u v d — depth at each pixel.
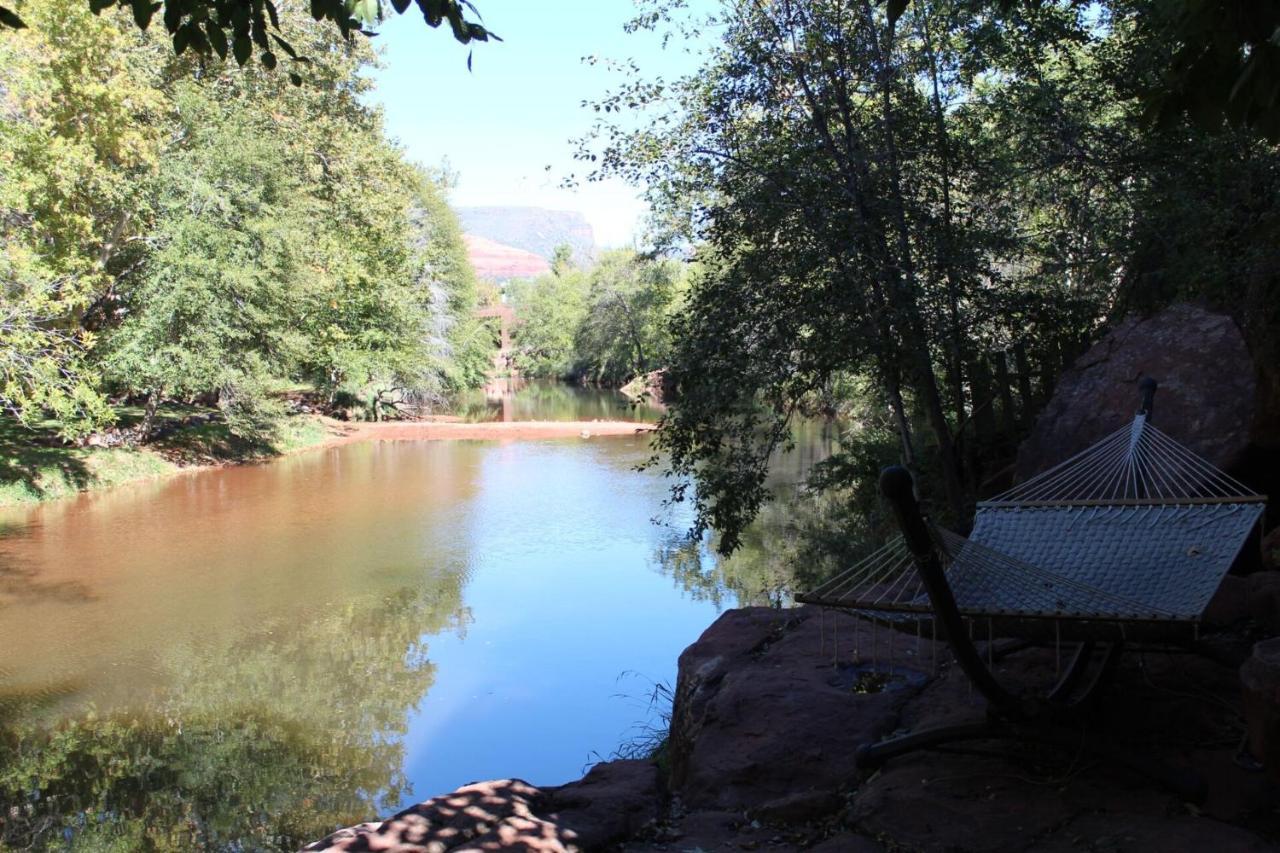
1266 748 2.92
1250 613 4.41
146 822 7.18
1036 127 9.12
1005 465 9.38
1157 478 4.91
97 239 20.44
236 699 9.70
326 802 7.49
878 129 8.95
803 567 13.20
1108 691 4.02
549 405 53.22
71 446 23.86
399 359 37.41
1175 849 2.89
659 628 11.73
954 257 8.41
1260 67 2.90
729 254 8.87
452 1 3.73
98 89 18.77
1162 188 8.20
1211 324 6.78
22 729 9.01
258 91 26.02
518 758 8.15
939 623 3.36
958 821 3.23
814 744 3.94
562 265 113.19
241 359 24.55
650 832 3.51
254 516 19.53
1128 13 8.99
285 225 24.55
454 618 12.40
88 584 14.09
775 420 9.68
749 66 8.89
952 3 8.86
